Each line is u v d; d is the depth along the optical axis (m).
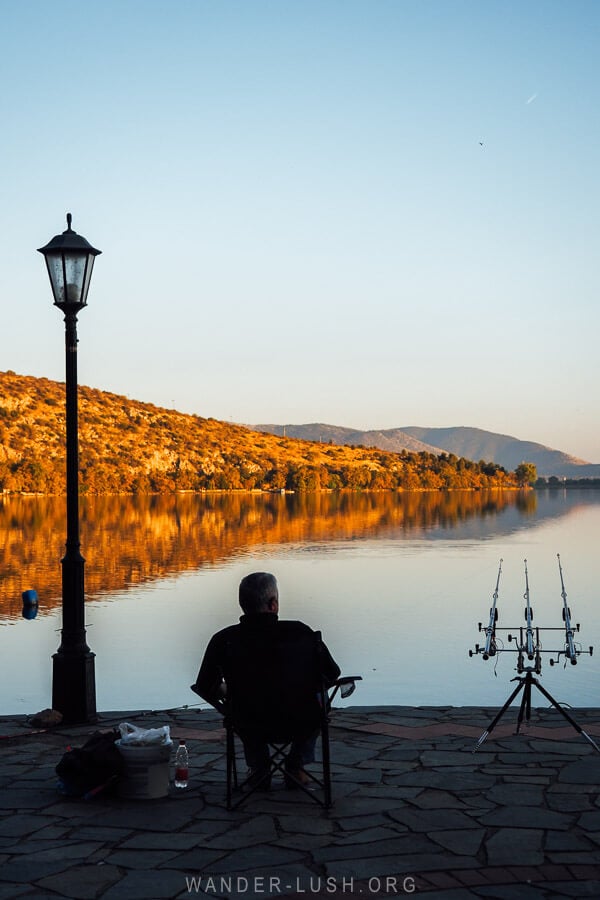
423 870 5.17
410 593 35.03
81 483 166.12
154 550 58.03
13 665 19.50
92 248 9.56
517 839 5.61
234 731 6.48
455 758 7.53
